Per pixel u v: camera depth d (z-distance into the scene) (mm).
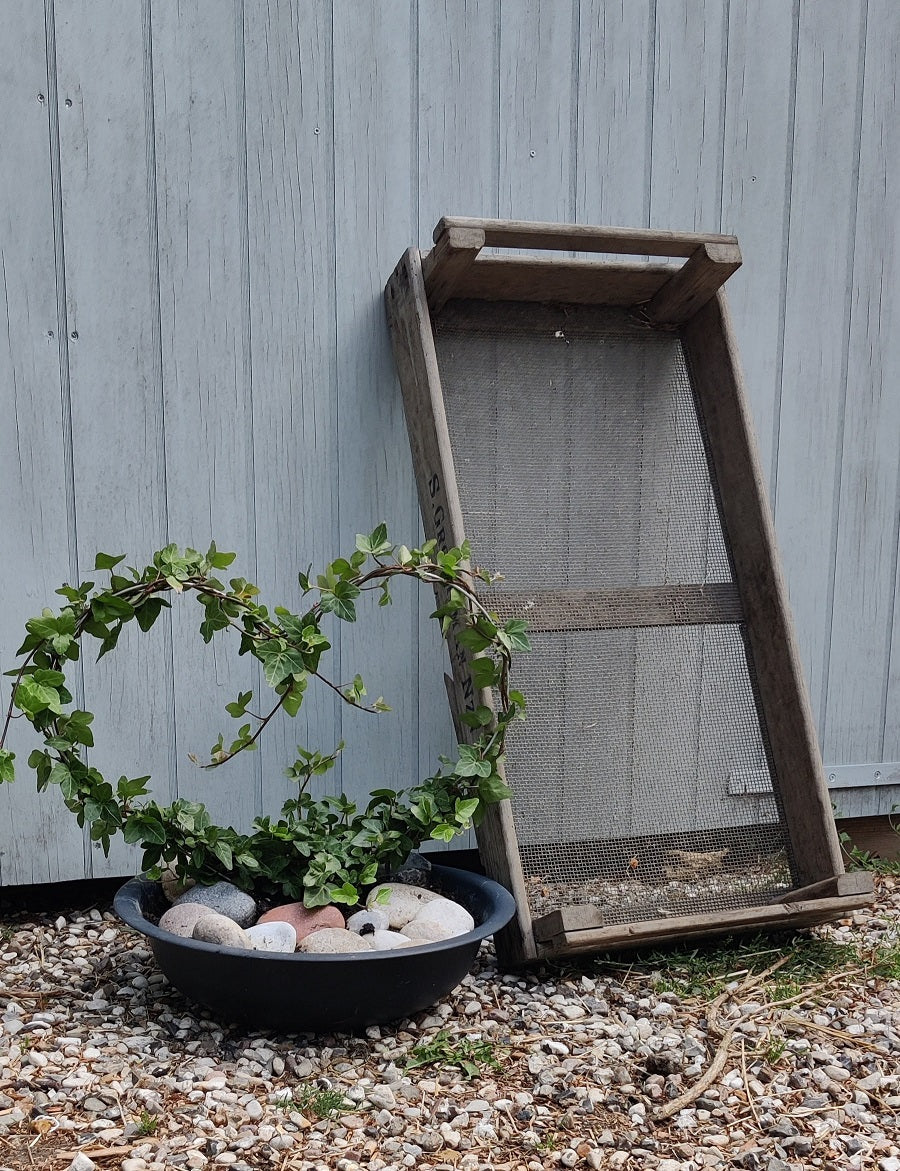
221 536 2189
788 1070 1643
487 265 2092
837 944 2119
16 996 1803
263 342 2180
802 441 2543
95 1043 1622
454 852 2469
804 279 2502
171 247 2107
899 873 2605
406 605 2301
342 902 1887
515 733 2162
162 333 2119
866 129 2508
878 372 2582
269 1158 1353
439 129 2236
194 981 1645
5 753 1715
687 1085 1592
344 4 2152
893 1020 1827
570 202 2328
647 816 2213
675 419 2342
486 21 2234
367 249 2225
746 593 2285
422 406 2092
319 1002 1611
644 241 2102
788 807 2211
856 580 2615
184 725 2191
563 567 2240
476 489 2189
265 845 1977
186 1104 1458
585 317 2299
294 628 1845
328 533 2254
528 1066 1616
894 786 2701
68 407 2078
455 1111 1487
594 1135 1454
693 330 2344
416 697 2324
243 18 2102
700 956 2047
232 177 2129
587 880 2125
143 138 2068
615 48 2316
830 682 2621
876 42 2492
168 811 1848
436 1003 1792
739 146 2422
